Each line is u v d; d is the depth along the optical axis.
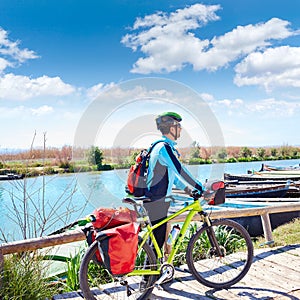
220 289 3.38
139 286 3.16
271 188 11.51
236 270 3.81
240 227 3.49
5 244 3.03
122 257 2.61
